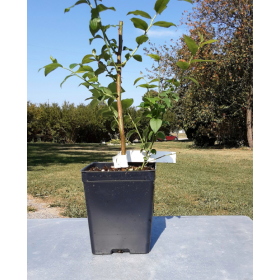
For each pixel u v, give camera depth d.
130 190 1.09
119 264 1.07
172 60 11.45
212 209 3.06
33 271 1.02
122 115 1.22
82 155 9.99
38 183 4.54
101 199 1.10
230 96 11.36
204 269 1.03
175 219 1.63
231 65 10.70
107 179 1.08
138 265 1.06
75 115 19.59
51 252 1.18
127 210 1.11
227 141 13.59
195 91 11.62
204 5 10.75
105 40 1.09
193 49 1.10
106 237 1.12
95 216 1.11
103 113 1.26
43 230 1.44
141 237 1.13
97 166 1.33
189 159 8.54
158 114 1.20
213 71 10.94
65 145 16.61
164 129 22.42
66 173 5.70
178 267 1.05
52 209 3.11
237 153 10.65
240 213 2.83
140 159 1.35
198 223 1.55
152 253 1.16
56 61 1.08
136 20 1.08
